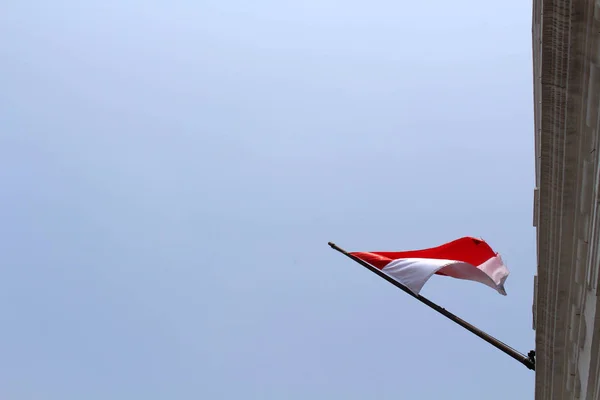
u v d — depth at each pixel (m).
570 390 25.19
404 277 28.73
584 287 21.19
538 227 24.14
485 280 28.91
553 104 19.48
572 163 20.06
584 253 20.70
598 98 17.42
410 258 29.38
